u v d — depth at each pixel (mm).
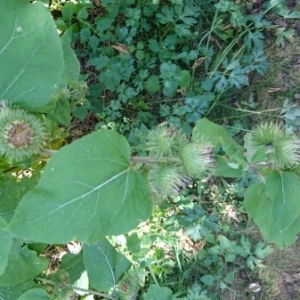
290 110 634
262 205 324
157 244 634
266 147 311
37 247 409
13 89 282
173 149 288
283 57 650
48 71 283
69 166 261
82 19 608
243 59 635
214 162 275
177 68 604
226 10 621
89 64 625
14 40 276
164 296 481
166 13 610
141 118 616
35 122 288
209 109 629
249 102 643
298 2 648
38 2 275
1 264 295
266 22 633
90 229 272
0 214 383
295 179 310
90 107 591
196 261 642
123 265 449
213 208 642
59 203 262
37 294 400
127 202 281
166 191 277
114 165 273
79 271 467
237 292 650
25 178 392
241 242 641
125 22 628
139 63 619
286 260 656
